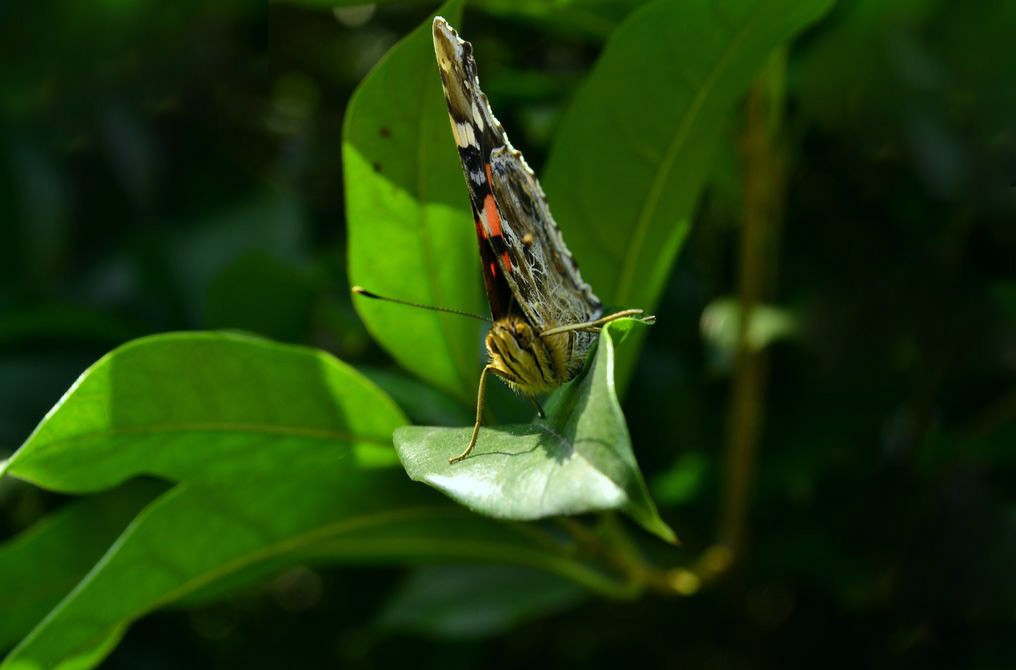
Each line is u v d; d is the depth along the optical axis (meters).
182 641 0.43
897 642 0.41
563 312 0.37
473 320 0.37
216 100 0.43
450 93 0.35
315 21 0.44
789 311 0.40
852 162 0.42
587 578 0.39
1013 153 0.40
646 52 0.36
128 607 0.37
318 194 0.44
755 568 0.41
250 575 0.38
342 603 0.43
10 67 0.42
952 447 0.41
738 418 0.39
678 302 0.42
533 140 0.42
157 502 0.36
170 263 0.42
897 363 0.41
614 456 0.33
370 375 0.38
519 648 0.44
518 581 0.41
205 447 0.36
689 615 0.43
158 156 0.43
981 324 0.41
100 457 0.36
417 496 0.38
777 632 0.42
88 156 0.43
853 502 0.41
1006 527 0.40
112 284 0.42
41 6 0.41
